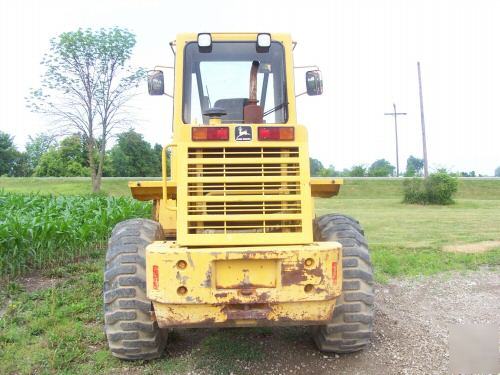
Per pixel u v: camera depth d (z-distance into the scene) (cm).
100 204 1320
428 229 1658
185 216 458
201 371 486
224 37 588
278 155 478
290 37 589
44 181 3600
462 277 866
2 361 503
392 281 838
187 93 579
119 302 478
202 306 437
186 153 469
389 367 496
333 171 5022
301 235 459
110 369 491
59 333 573
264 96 585
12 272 834
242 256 433
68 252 981
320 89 619
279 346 545
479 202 3070
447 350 537
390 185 3803
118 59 2917
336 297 446
